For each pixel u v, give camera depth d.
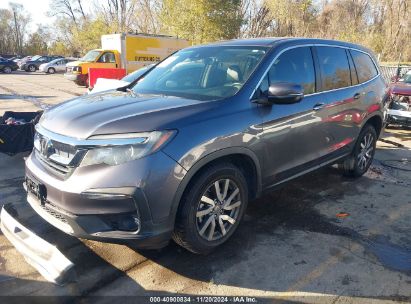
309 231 3.96
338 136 4.71
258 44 4.08
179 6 28.84
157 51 21.81
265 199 4.72
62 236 3.68
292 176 4.10
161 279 3.12
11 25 79.31
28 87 19.88
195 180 3.08
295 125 3.90
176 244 3.62
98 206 2.77
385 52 34.91
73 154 2.84
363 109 5.11
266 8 39.75
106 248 3.52
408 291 3.04
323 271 3.27
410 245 3.75
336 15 42.38
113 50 20.70
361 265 3.37
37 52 76.31
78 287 2.99
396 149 7.57
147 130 2.84
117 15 43.81
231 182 3.39
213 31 28.47
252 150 3.47
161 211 2.88
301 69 4.14
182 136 2.95
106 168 2.77
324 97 4.34
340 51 4.84
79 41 48.75
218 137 3.14
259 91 3.62
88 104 3.41
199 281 3.10
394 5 35.78
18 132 5.82
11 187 4.91
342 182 5.41
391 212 4.48
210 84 3.78
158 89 3.96
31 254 3.00
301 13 38.81
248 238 3.78
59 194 2.86
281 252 3.54
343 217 4.31
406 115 8.74
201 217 3.22
